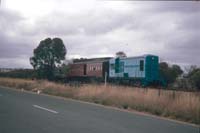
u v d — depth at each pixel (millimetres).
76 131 8938
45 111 13383
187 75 45875
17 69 80688
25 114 12289
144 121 11523
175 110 14414
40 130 8961
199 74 36219
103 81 41500
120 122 10922
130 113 13984
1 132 8594
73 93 24469
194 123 12703
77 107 15609
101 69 42531
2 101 17625
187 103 14703
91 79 44094
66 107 15398
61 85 30578
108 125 10141
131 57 37531
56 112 13148
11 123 10086
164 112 14727
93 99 20812
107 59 44688
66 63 67500
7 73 79812
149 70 35000
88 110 14414
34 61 69125
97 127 9695
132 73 36938
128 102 17688
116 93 20281
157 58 36000
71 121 10773
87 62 46906
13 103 16594
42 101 18500
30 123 10148
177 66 55375
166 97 16922
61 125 9898
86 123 10422
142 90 20641
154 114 15141
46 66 67688
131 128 9719
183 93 18875
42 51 68125
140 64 35688
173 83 45312
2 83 45750
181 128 10375
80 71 48688
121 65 39094
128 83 37156
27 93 26891
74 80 50219
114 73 40062
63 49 69062
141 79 35281
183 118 13523
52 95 26094
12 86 41156
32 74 70938
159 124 10961
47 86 31031
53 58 68250
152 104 16203
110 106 17969
